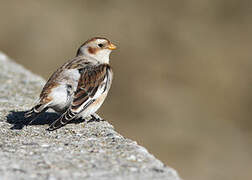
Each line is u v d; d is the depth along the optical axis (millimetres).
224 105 17375
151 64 18578
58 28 19844
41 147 6523
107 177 5625
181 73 18297
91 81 7281
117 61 18578
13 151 6352
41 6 20750
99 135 7059
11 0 20844
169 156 14836
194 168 14484
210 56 18766
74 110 6992
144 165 5973
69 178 5574
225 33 19891
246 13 20828
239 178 14305
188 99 17281
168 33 19672
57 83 7086
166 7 20656
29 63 19172
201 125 16156
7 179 5484
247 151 15172
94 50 7848
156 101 17094
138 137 15609
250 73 18266
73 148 6504
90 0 20781
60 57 19297
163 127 15984
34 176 5586
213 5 20891
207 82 18062
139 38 19422
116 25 19922
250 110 17281
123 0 20875
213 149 15102
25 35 19781
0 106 8547
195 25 20156
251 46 19328
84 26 19922
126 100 17250
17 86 9953
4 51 19500
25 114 7664
